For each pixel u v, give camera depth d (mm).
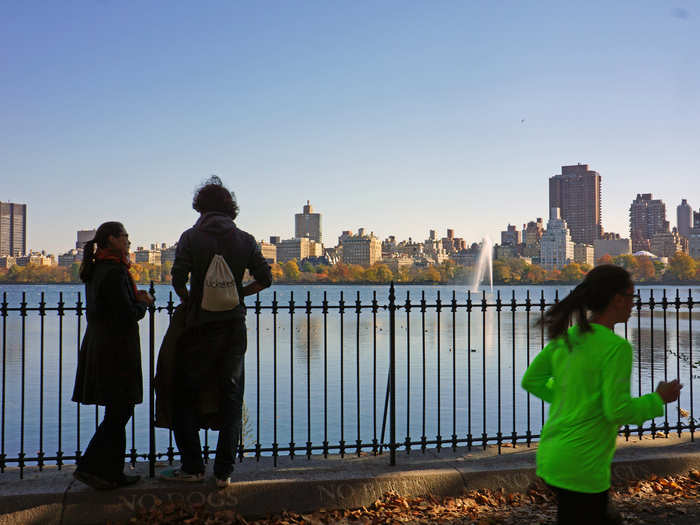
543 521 5484
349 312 77750
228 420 5523
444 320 66375
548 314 3736
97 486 5402
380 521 5477
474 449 6980
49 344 39594
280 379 25438
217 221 5496
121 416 5422
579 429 3477
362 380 25047
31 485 5582
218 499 5578
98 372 5320
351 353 34469
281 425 18031
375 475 5996
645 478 6449
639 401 3393
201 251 5379
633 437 7527
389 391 6578
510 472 6211
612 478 6391
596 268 3678
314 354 34031
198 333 5379
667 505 5812
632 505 5832
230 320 5461
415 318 69250
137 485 5570
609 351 3447
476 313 78125
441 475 6062
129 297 5320
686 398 19391
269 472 6039
